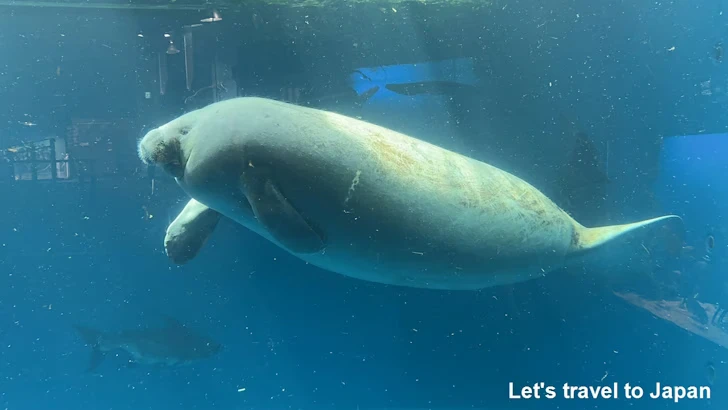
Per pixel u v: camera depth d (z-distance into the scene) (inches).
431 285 159.0
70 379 326.3
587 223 266.4
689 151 274.4
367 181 126.8
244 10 264.4
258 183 119.6
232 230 286.2
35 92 326.0
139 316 326.6
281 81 283.0
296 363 293.3
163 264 315.6
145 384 307.1
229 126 121.2
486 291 247.0
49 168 325.4
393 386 273.6
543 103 279.9
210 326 306.8
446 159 152.7
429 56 282.0
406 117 283.7
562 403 242.5
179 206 312.2
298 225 120.3
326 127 128.6
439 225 139.3
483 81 284.4
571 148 271.0
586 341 244.7
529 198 169.6
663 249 250.4
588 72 277.3
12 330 336.5
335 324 282.5
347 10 263.6
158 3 268.5
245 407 287.1
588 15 265.7
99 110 318.0
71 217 327.0
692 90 268.2
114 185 319.0
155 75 308.8
